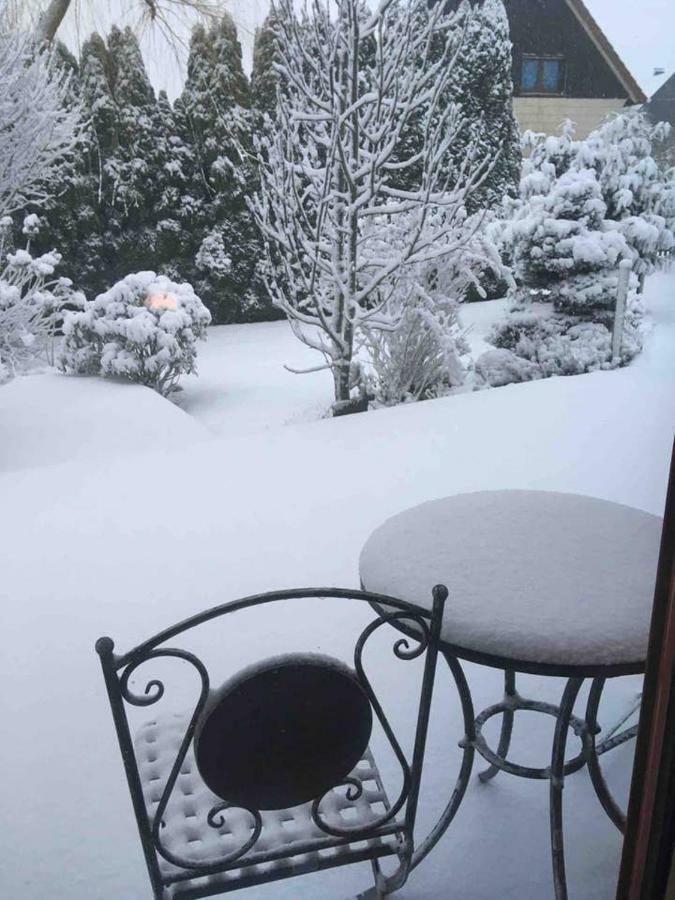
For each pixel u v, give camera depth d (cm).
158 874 98
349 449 390
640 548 131
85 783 162
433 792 155
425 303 559
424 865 138
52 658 211
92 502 329
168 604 239
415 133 796
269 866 103
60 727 181
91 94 988
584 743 133
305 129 515
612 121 736
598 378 522
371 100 466
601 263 647
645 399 456
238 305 1077
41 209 973
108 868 139
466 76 905
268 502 322
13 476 369
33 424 522
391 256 550
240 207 1059
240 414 637
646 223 680
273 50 1031
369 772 115
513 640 105
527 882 133
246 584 250
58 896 133
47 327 749
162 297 696
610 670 103
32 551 281
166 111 1034
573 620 109
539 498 154
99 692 195
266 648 210
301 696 90
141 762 117
